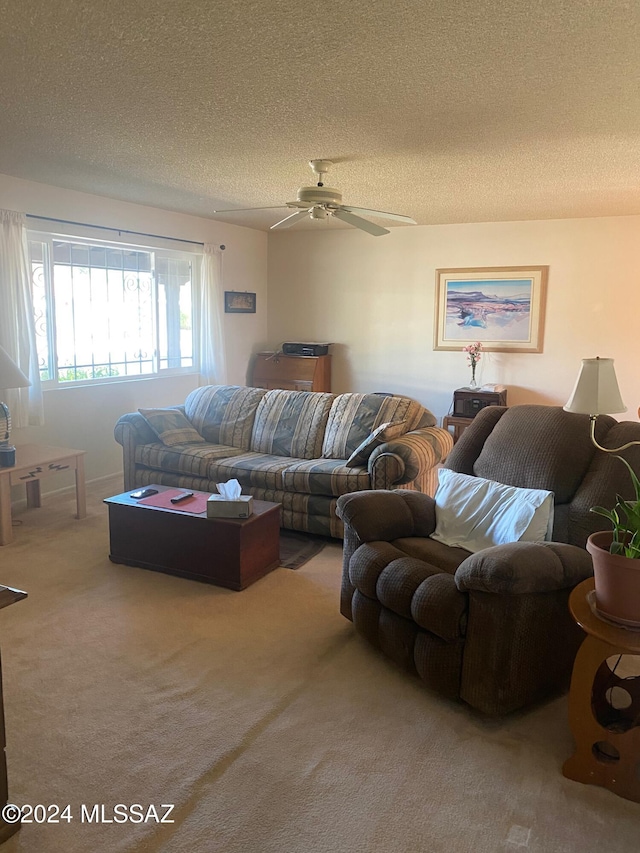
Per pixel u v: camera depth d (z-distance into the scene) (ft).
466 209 17.48
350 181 14.07
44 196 14.93
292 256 22.90
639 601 5.80
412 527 9.18
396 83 8.19
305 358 21.98
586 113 9.28
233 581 10.32
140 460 14.38
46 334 15.75
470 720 7.07
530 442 9.43
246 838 5.39
